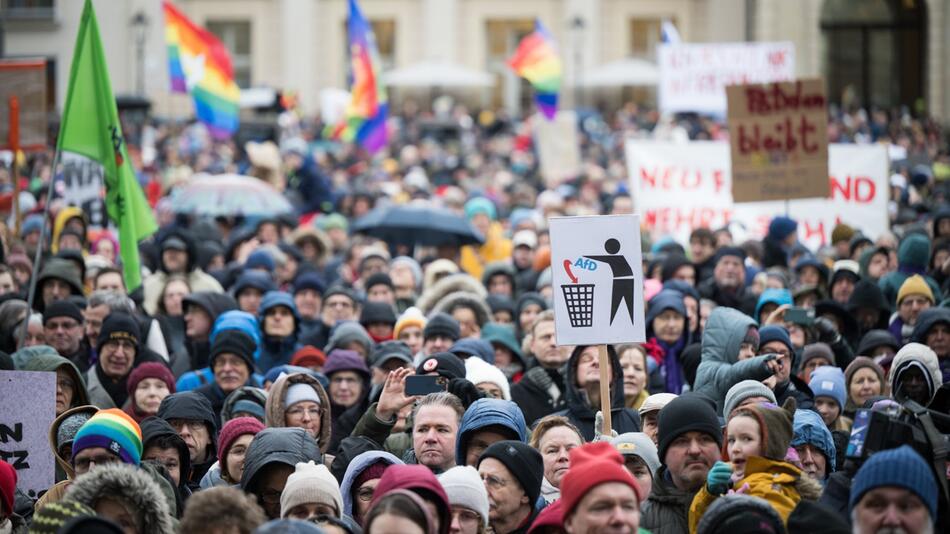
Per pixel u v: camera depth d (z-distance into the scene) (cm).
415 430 1995
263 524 1470
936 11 12731
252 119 10119
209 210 4659
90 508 1639
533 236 4106
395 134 11062
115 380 2620
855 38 13150
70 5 12912
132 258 2933
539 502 1953
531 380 2581
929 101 12750
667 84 6944
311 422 2188
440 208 4359
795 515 1588
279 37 13938
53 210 4175
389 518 1491
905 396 2225
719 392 2248
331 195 5738
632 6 13712
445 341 2719
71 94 2898
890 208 4775
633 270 2017
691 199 4488
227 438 2050
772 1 12950
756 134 3738
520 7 13900
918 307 2914
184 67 5953
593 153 9712
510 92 14012
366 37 6450
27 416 2102
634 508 1553
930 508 1495
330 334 3173
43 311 3084
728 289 3228
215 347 2559
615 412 2373
